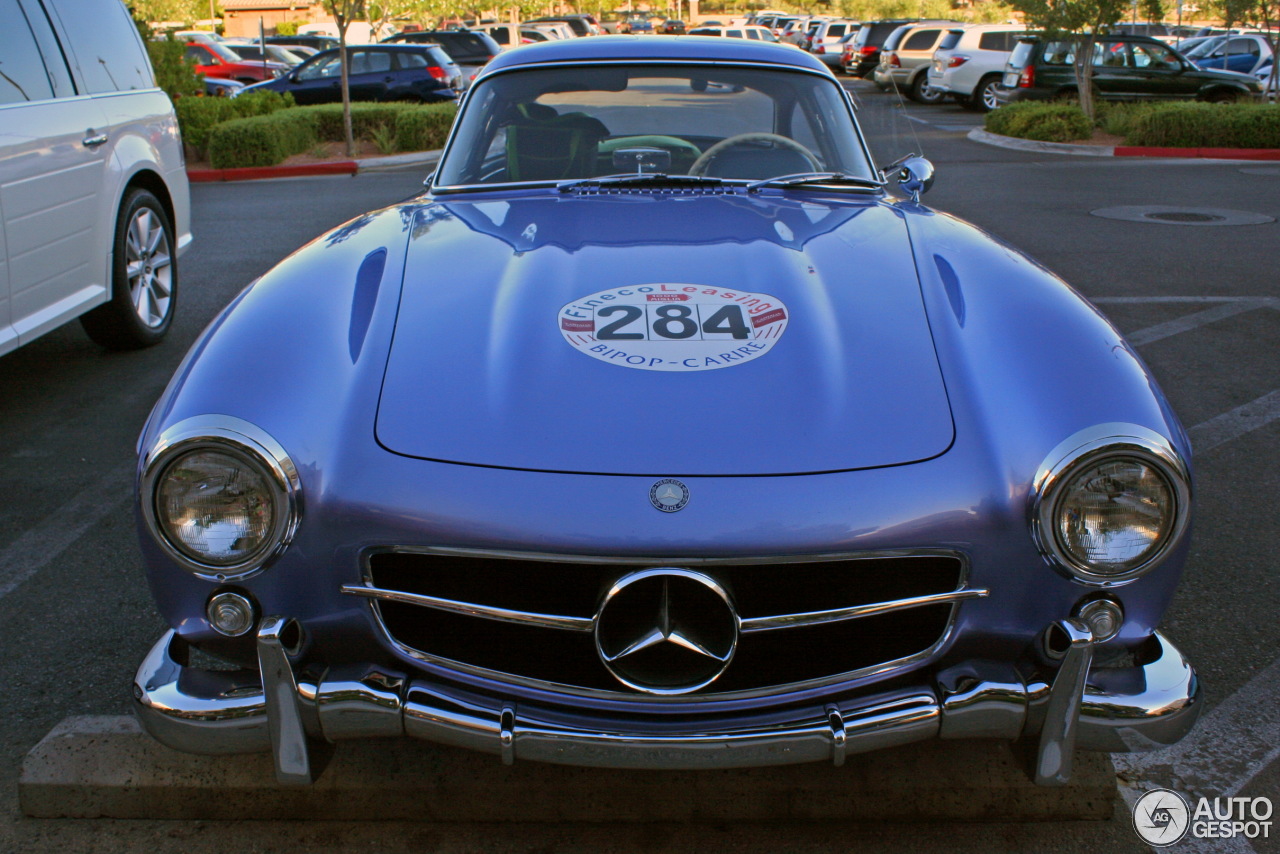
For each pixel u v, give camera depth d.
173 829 1.92
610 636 1.67
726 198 2.77
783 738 1.64
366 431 1.74
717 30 32.91
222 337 1.89
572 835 1.92
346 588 1.69
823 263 2.22
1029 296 2.07
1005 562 1.68
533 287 2.08
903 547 1.65
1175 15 36.28
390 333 1.94
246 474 1.64
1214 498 3.26
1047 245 7.05
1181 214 8.31
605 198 2.78
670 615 1.64
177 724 1.69
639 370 1.82
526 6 43.28
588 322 1.95
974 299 2.06
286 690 1.66
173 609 1.75
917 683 1.72
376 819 1.95
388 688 1.68
